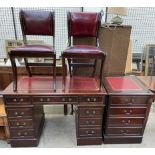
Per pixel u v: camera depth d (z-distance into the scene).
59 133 2.24
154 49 3.41
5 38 3.26
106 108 1.94
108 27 2.36
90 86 1.98
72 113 2.64
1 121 1.94
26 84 1.98
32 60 2.70
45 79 2.15
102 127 2.07
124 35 2.41
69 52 1.76
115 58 2.52
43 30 2.20
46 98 1.82
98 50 1.80
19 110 1.85
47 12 2.17
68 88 1.91
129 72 3.15
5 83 2.59
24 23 2.15
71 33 2.25
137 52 3.53
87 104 1.86
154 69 3.39
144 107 1.94
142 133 2.06
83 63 2.28
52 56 1.78
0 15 3.10
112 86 2.03
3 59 2.76
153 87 2.07
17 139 1.97
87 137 2.01
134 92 1.89
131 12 3.23
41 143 2.06
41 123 2.28
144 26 3.36
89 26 2.23
